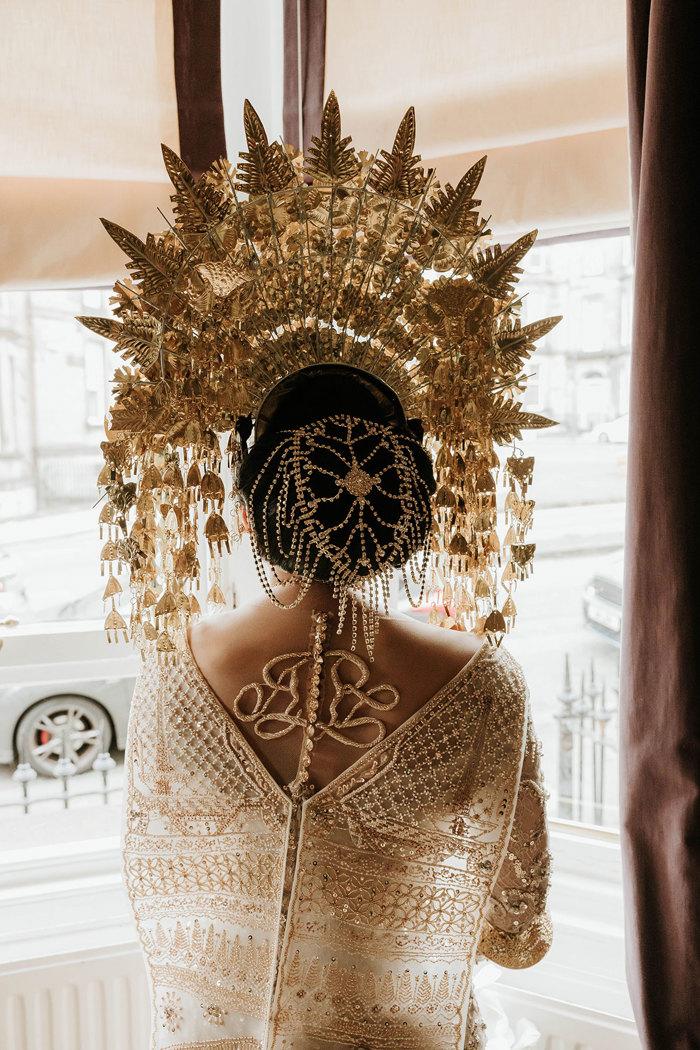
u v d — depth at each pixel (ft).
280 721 2.49
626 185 4.49
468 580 3.22
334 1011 2.51
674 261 3.51
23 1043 4.87
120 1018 5.01
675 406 3.55
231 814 2.49
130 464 2.94
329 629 2.55
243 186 2.99
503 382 3.08
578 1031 4.68
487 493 3.10
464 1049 2.83
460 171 4.80
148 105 4.75
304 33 4.92
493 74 4.62
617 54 4.40
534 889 2.79
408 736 2.48
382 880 2.47
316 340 3.04
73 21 4.60
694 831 3.67
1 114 4.50
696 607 3.61
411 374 3.12
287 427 2.56
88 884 5.48
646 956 3.86
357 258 3.05
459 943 2.60
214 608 3.25
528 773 2.69
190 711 2.56
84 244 4.68
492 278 2.97
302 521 2.48
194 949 2.62
